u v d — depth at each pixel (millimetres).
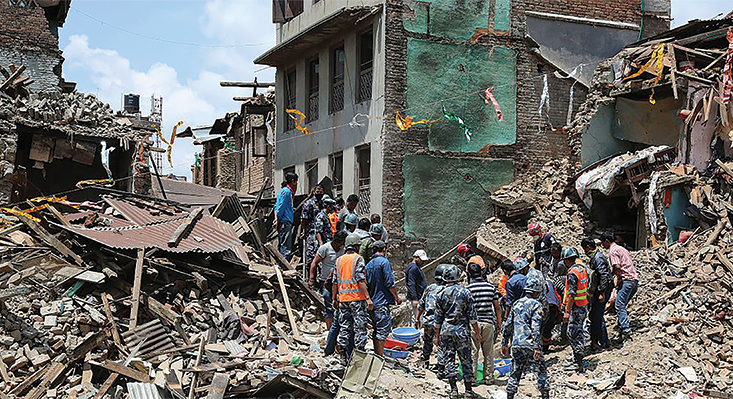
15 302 11367
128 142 20266
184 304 12961
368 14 19469
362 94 20391
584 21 21047
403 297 18625
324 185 21016
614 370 12047
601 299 12828
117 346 11320
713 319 13055
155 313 12297
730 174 15852
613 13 21422
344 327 11469
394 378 11352
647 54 18547
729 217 15336
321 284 13477
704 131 16859
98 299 12297
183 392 10164
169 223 15117
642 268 14883
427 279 19062
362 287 11359
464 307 10812
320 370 10852
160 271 13180
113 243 12984
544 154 20516
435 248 19297
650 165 17656
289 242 16203
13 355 10391
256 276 14180
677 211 16547
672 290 13859
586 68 21016
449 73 19719
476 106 19938
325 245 13148
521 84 20453
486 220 19641
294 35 23688
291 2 24078
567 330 12430
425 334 12438
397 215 19016
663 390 11477
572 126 20125
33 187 20781
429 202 19328
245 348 12047
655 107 19000
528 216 19250
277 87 25266
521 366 10570
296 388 10328
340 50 21688
